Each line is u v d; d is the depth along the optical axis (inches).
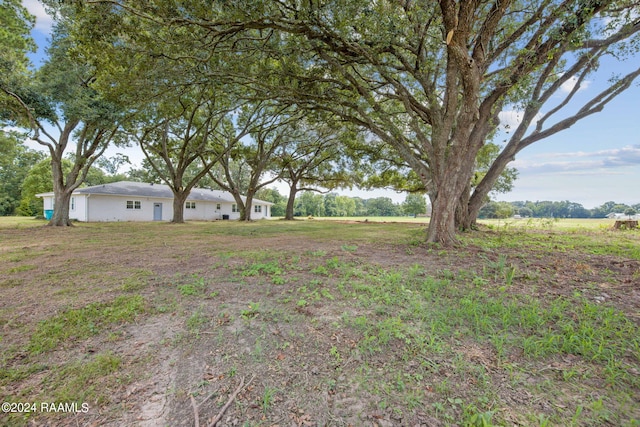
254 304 126.8
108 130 512.7
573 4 202.8
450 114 280.8
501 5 214.8
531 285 151.2
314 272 182.4
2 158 721.6
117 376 78.8
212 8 227.3
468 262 207.9
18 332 102.5
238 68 292.5
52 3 370.0
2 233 439.2
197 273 183.8
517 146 423.8
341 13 231.5
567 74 350.6
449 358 85.0
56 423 62.8
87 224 658.2
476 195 452.4
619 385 72.1
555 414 62.9
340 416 64.5
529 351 87.6
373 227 625.6
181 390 73.4
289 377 78.0
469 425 60.2
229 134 768.9
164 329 106.0
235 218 1157.7
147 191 923.4
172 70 283.3
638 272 173.3
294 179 1020.5
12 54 403.2
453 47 203.9
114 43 261.3
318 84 339.0
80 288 152.4
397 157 661.3
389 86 360.2
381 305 125.4
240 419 63.9
